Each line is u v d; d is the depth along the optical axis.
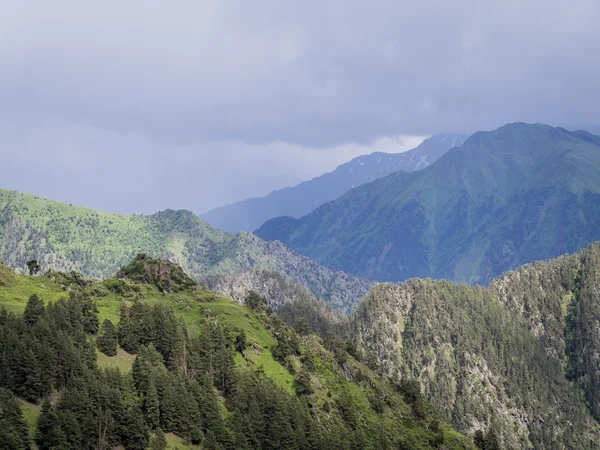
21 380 149.62
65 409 143.75
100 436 147.62
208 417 175.12
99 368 165.62
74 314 186.50
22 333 160.25
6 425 130.75
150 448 155.38
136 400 162.62
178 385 175.00
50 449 135.88
